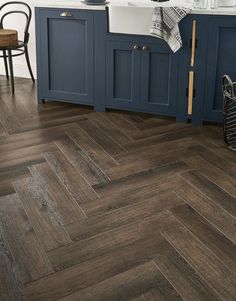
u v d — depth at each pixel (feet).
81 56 11.51
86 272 6.02
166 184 8.23
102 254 6.37
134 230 6.91
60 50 11.66
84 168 8.82
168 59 10.76
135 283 5.83
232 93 9.44
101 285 5.80
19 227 6.98
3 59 15.10
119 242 6.63
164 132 10.59
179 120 11.21
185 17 10.18
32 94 13.25
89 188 8.09
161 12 10.19
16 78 14.94
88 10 10.93
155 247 6.51
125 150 9.63
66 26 11.33
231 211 7.40
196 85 10.75
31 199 7.73
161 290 5.71
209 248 6.49
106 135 10.40
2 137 10.19
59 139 10.15
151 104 11.32
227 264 6.18
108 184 8.22
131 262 6.21
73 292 5.68
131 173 8.64
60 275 5.97
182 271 6.04
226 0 10.50
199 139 10.22
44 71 12.03
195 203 7.62
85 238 6.72
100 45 11.19
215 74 10.51
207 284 5.81
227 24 9.96
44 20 11.43
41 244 6.59
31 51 14.70
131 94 11.44
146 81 11.13
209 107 10.84
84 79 11.75
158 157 9.31
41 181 8.32
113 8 10.66
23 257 6.31
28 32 14.42
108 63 11.31
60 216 7.26
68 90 12.05
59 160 9.14
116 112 11.89
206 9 10.14
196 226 7.00
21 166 8.87
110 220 7.15
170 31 10.24
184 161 9.14
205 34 10.19
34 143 9.92
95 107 11.90
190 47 10.43
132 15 10.54
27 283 5.83
